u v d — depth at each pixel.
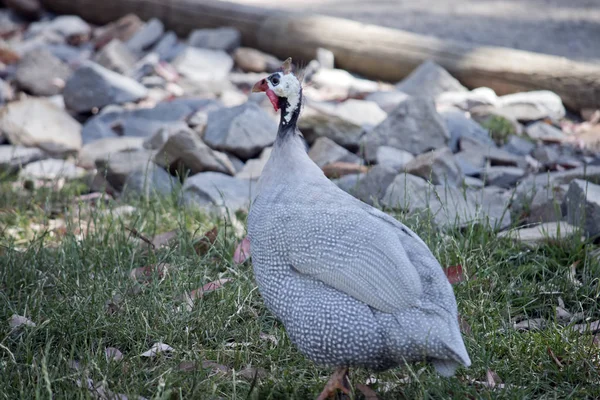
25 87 11.29
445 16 13.88
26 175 8.78
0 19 14.04
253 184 8.09
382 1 14.98
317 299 4.41
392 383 4.84
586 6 14.49
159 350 5.16
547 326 5.41
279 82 4.78
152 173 8.25
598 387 4.80
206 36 12.32
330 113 9.02
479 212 6.81
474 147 8.78
